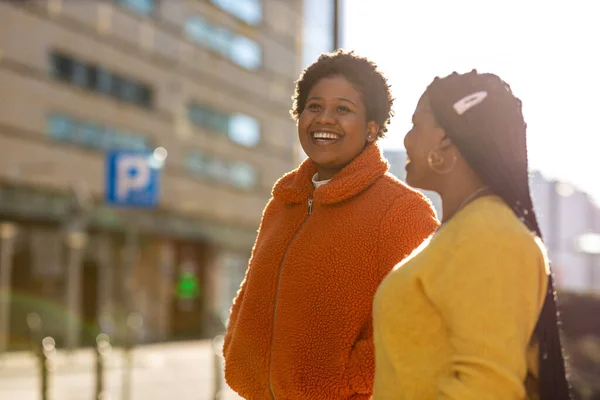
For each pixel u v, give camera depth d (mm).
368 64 2738
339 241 2559
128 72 32812
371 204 2596
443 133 1848
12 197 27047
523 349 1643
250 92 40750
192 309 36719
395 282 1805
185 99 36156
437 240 1782
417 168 1905
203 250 37562
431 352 1751
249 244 40844
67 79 29781
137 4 33406
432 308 1754
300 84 2812
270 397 2602
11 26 27469
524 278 1651
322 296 2537
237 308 2920
